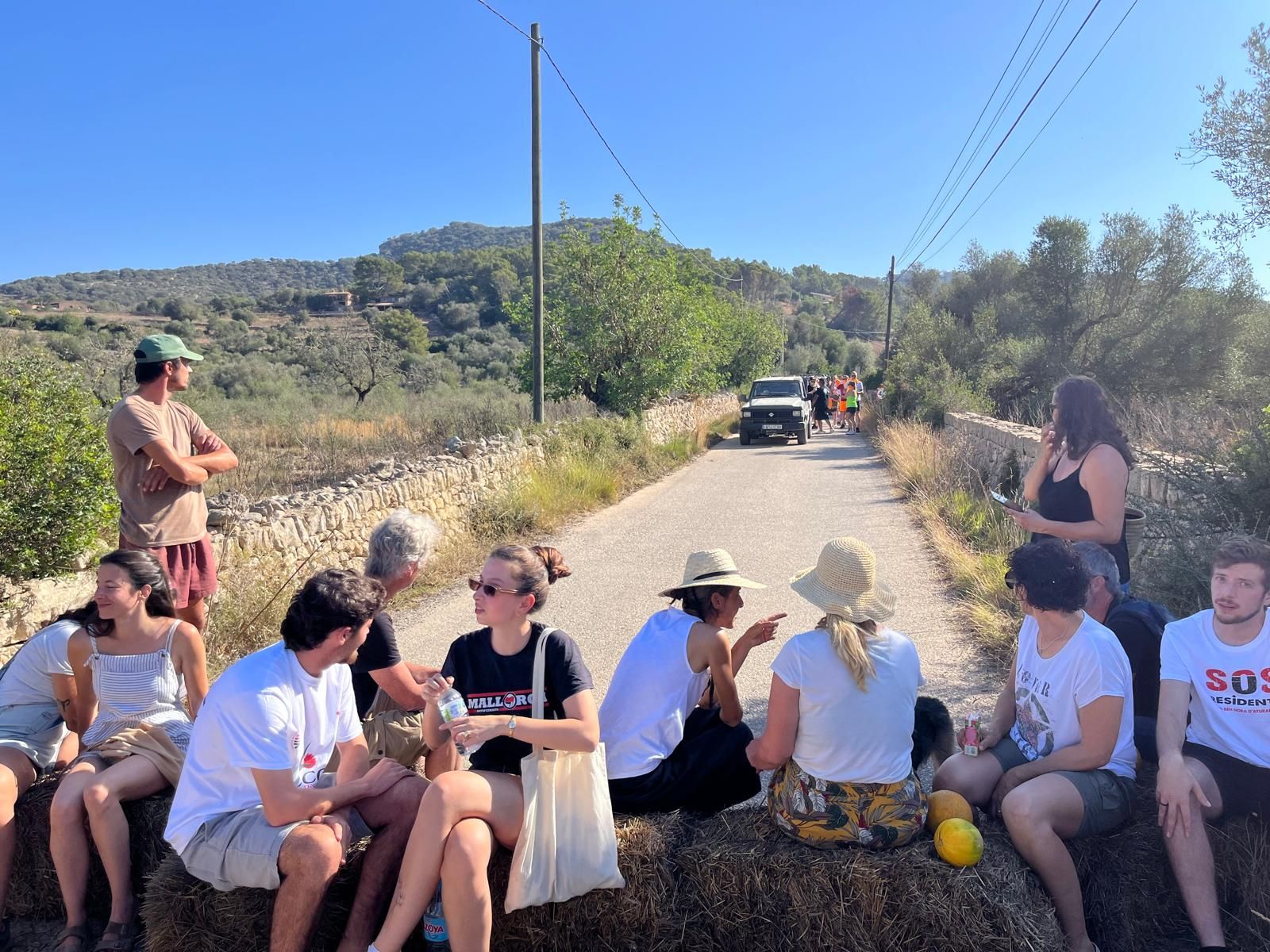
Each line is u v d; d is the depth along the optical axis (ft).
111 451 14.37
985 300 102.53
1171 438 22.63
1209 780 10.03
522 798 9.37
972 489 39.01
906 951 9.16
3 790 10.84
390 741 11.57
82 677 11.67
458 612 24.62
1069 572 10.11
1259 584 9.89
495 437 41.57
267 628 21.25
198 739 9.52
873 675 9.52
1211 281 57.62
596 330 63.36
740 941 9.68
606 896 9.65
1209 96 36.17
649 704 10.73
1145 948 10.37
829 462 61.36
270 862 8.96
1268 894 9.95
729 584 10.84
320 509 25.66
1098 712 9.89
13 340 30.55
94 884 11.18
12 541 15.71
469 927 8.73
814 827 9.66
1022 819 9.46
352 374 107.04
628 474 51.55
